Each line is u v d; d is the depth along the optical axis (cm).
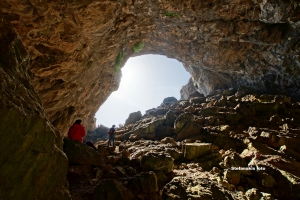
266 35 1041
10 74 283
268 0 783
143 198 420
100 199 396
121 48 1087
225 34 1058
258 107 1263
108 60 1020
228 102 1477
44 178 272
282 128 1004
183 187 471
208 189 466
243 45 1254
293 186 510
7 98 240
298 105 1216
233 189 509
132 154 806
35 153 261
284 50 1109
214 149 831
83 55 716
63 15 493
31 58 549
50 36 526
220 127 1086
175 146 905
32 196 252
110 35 822
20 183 238
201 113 1358
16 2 399
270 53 1230
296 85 1355
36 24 464
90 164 569
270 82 1495
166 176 551
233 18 947
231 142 885
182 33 1128
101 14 557
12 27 341
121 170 560
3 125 225
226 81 1894
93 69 913
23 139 246
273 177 563
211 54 1373
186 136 1061
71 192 431
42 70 596
